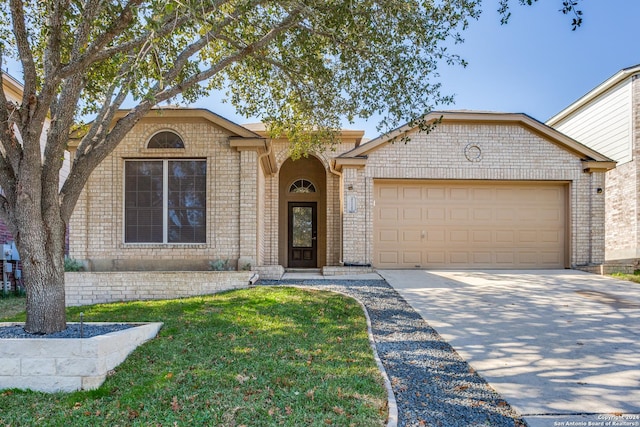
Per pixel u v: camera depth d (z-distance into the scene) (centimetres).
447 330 581
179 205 996
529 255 1183
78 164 504
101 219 973
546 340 536
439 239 1174
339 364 437
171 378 399
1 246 1048
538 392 385
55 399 379
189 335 531
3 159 474
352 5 569
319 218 1437
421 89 712
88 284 875
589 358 472
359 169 1153
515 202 1191
